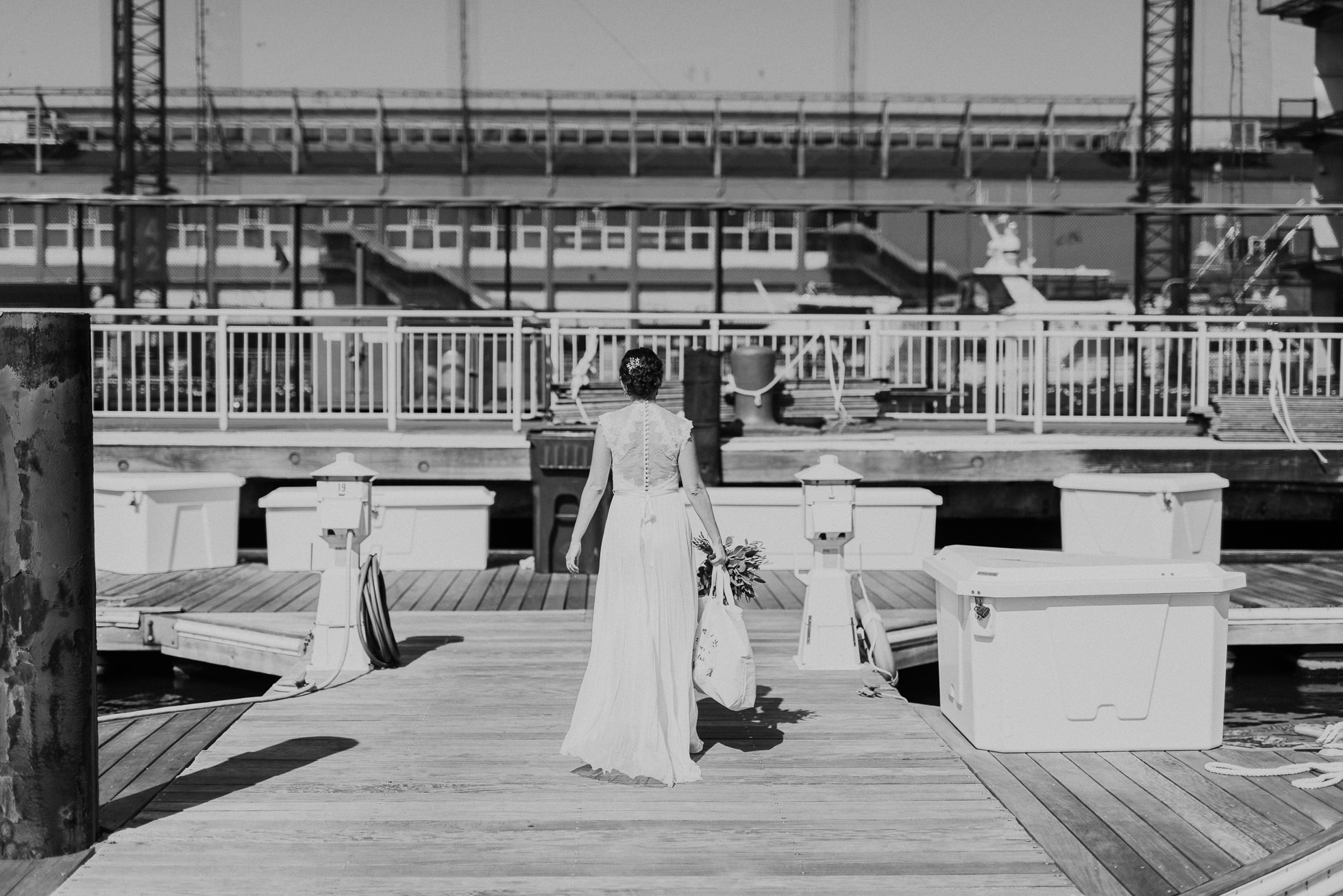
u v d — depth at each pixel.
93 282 33.03
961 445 12.64
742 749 5.77
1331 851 4.34
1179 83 37.34
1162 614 5.77
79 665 4.42
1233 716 8.15
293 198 18.55
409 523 11.30
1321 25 32.59
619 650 5.23
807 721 6.25
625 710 5.16
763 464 12.48
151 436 12.65
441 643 8.25
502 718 6.30
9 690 4.35
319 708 6.50
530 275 33.22
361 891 4.12
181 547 11.24
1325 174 33.81
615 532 5.26
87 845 4.47
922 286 33.62
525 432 13.07
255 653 8.41
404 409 18.31
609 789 5.16
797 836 4.64
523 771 5.40
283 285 32.03
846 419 13.88
